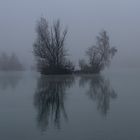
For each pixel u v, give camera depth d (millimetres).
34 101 20219
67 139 10312
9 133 11328
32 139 10430
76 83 36375
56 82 38375
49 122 13289
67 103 19141
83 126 12258
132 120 13242
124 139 10125
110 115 14586
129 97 21625
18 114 15352
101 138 10305
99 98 21438
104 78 46781
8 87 31734
